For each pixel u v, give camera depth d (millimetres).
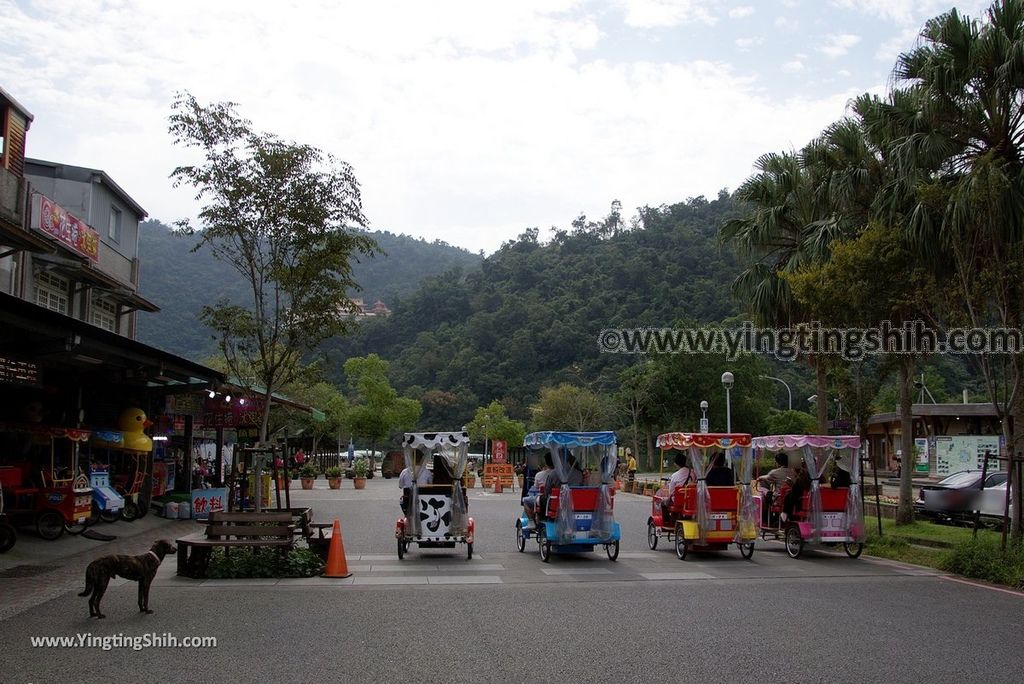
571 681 6539
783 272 19719
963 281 13664
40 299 19406
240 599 9969
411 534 13875
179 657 7141
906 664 7113
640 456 67938
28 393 16641
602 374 77938
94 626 8305
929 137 14719
